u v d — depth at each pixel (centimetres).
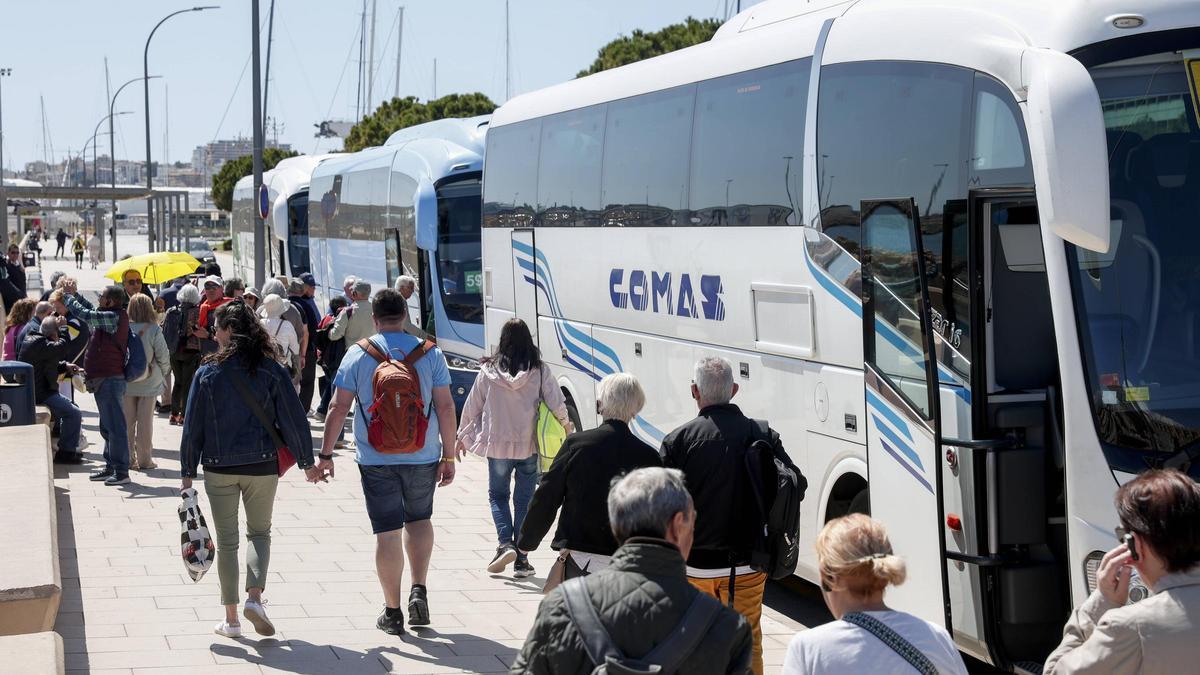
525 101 1443
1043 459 674
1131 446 605
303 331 1622
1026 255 672
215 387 787
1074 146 561
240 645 796
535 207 1370
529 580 981
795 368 870
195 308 1719
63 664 630
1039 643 677
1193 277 619
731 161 958
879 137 777
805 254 855
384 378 802
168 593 919
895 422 741
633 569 396
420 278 2019
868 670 379
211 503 798
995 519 668
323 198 2856
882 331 754
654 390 1088
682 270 1031
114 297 1327
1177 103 632
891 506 749
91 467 1434
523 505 998
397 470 818
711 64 1002
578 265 1252
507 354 982
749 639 398
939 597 705
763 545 618
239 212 4478
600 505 652
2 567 752
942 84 717
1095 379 613
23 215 8806
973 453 671
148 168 5419
